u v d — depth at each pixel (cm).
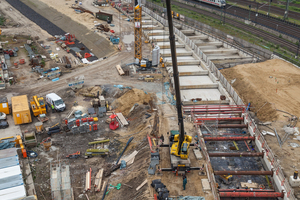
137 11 5884
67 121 4319
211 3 11581
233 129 4644
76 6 10800
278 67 6475
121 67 6288
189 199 3070
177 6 12256
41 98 4659
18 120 4312
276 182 3422
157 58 6188
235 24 9825
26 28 8712
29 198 2953
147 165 3509
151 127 4188
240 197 3350
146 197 3088
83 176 3444
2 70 5931
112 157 3750
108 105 4900
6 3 10975
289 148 4009
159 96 5119
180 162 3316
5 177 3158
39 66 6162
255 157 4069
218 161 4003
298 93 5422
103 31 8381
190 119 4425
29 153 3753
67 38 7975
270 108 4950
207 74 6269
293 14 10756
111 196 3173
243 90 5750
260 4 12312
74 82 5297
